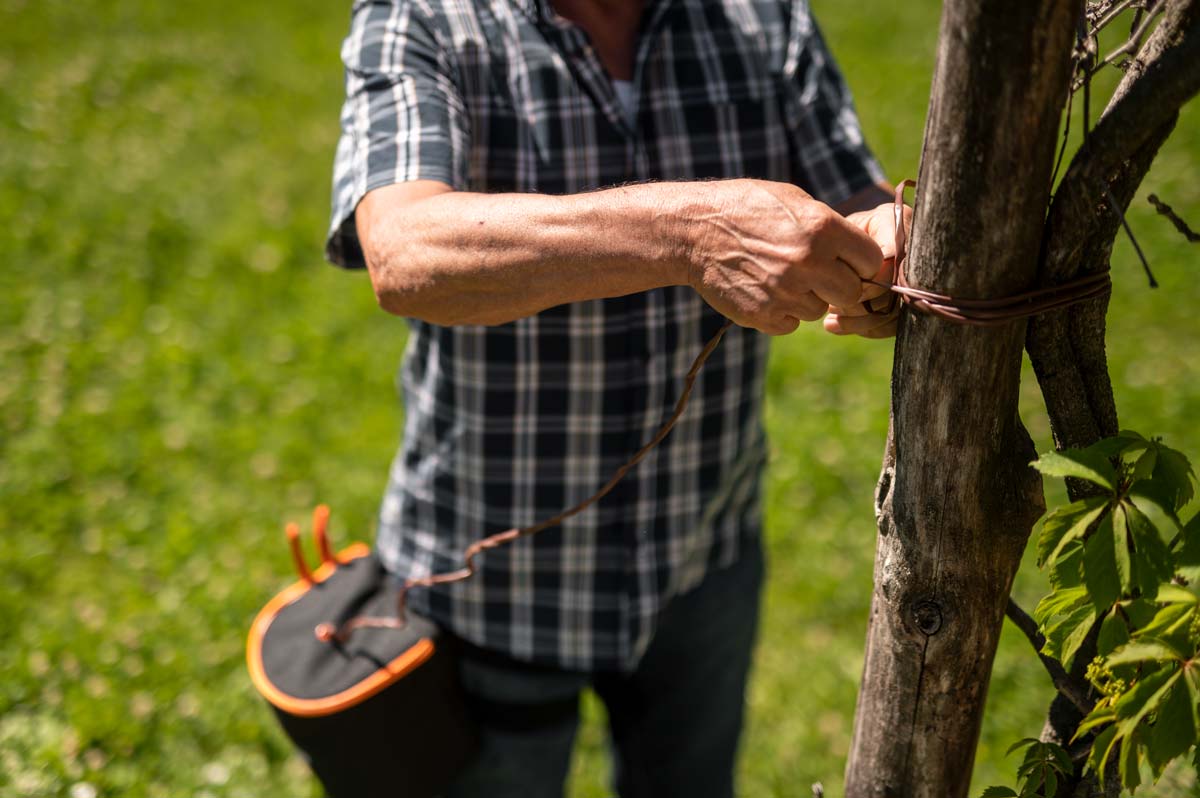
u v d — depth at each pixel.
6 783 3.19
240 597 4.01
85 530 4.41
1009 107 1.10
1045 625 1.26
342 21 11.46
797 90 2.12
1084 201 1.17
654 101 2.03
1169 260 6.55
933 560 1.36
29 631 3.81
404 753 2.16
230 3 11.77
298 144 8.66
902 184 1.38
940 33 1.13
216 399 5.33
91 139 8.43
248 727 3.43
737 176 2.10
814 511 4.60
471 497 2.12
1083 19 1.19
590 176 2.00
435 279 1.57
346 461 4.92
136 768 3.29
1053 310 1.23
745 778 3.31
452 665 2.22
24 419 5.07
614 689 2.49
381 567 2.32
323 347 5.82
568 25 1.94
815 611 4.04
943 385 1.26
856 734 1.58
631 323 2.00
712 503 2.21
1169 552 1.15
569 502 2.10
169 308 6.16
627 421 2.06
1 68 9.63
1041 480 1.32
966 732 1.49
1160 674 1.13
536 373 2.01
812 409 5.36
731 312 1.41
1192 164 7.74
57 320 5.91
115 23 10.92
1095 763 1.25
